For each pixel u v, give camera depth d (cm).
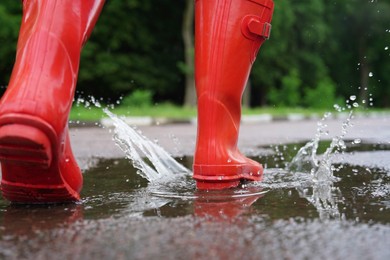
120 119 305
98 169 300
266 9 223
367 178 248
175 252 127
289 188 218
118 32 1636
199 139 220
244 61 221
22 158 169
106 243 136
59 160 176
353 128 781
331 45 2048
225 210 175
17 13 1568
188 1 1642
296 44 1984
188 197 200
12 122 164
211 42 218
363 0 1947
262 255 125
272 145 488
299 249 130
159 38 1764
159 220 161
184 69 1619
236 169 219
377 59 2275
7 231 149
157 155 305
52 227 153
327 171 256
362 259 122
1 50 1497
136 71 1702
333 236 141
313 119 1293
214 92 216
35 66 176
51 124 167
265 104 2092
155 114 1210
